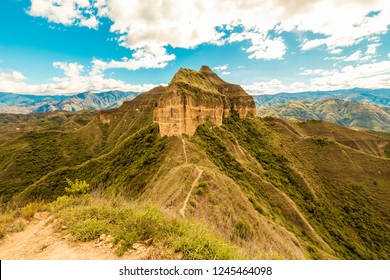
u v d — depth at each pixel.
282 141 83.94
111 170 59.72
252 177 49.81
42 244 7.73
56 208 11.44
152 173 48.94
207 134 61.72
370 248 47.12
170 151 51.50
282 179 60.56
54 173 59.66
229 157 55.41
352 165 68.75
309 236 40.38
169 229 8.41
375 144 98.38
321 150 75.75
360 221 53.69
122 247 7.24
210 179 31.69
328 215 52.41
